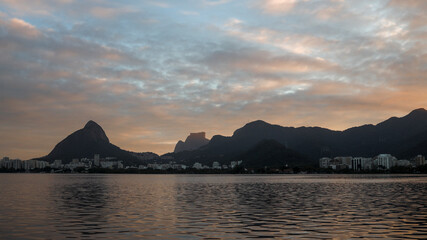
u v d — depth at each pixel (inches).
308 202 3412.9
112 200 3671.3
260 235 1705.2
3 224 2041.1
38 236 1690.5
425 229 1865.2
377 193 4704.7
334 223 2065.7
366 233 1754.4
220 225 1996.8
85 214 2485.2
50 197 4097.0
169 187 6619.1
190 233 1756.9
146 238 1637.6
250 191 5275.6
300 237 1660.9
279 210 2733.8
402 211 2650.1
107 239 1617.9
